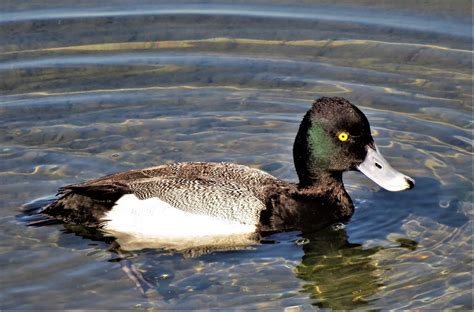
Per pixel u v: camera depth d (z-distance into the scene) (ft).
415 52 53.01
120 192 38.75
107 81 50.96
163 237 38.40
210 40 54.65
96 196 38.63
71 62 52.42
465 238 38.34
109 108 48.65
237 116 48.37
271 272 36.58
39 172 42.93
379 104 49.03
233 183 39.55
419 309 33.88
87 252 37.24
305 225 39.70
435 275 35.96
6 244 37.50
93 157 44.42
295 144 41.06
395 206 41.29
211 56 53.26
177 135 46.70
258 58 53.06
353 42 54.08
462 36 53.93
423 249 37.86
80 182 42.22
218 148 45.73
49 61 52.42
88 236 38.40
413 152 45.19
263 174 40.78
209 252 38.09
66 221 38.99
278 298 34.71
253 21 56.34
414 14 56.34
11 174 42.65
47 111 48.11
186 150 45.42
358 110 40.09
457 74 51.13
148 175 39.60
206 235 38.47
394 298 34.65
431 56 52.65
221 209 38.63
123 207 38.47
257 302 34.37
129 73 51.72
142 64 52.49
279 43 54.34
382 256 37.58
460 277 35.65
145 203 38.47
